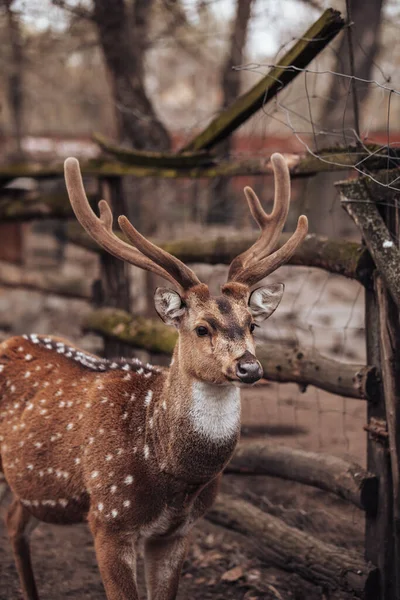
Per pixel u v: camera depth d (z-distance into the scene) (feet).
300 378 12.97
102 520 10.61
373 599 11.57
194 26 30.48
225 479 16.37
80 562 14.07
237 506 14.11
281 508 14.37
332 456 12.59
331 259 12.22
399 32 35.60
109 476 10.55
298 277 33.01
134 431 10.62
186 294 9.99
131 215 36.42
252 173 14.30
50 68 42.16
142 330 16.44
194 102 54.54
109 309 17.94
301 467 12.92
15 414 12.15
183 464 10.06
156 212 30.76
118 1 25.00
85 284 19.74
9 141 51.34
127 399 10.97
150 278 23.29
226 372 9.23
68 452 11.14
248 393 20.76
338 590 11.88
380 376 11.51
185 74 55.88
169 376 10.37
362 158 11.55
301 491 15.56
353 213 11.29
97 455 10.73
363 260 11.47
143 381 11.15
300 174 13.08
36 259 36.63
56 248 38.32
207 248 15.38
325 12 11.35
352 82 11.89
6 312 28.89
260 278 10.37
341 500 14.92
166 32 27.61
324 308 29.96
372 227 11.02
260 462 13.76
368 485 11.54
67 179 10.87
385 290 11.07
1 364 12.76
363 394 11.59
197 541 14.64
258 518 13.61
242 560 13.75
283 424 18.03
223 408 9.91
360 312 29.76
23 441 11.73
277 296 10.26
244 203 27.02
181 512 10.52
